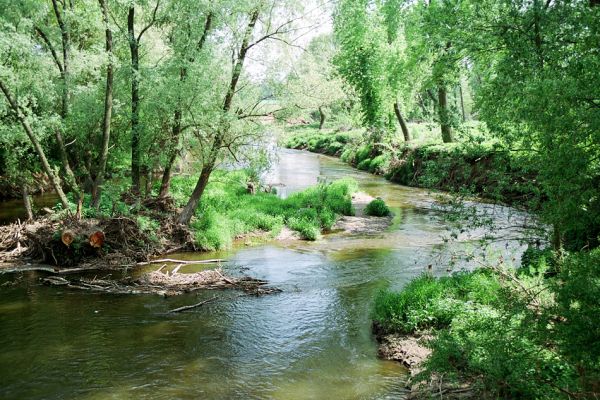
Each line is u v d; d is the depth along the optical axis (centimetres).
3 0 1390
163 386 769
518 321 677
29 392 752
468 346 634
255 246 1681
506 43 859
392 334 939
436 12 976
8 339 937
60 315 1059
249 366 835
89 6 1540
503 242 1382
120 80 1645
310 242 1725
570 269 520
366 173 3650
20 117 1398
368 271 1352
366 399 725
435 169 920
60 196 1505
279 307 1105
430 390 717
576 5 754
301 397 733
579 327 479
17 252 1493
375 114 3406
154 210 1755
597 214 559
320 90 1741
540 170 640
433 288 1019
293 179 3353
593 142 541
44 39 1659
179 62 1583
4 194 2350
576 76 593
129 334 965
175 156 1783
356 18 2953
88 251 1450
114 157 1966
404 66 1922
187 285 1246
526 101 629
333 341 931
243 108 1684
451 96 3312
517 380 573
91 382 781
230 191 2373
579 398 505
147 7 1647
